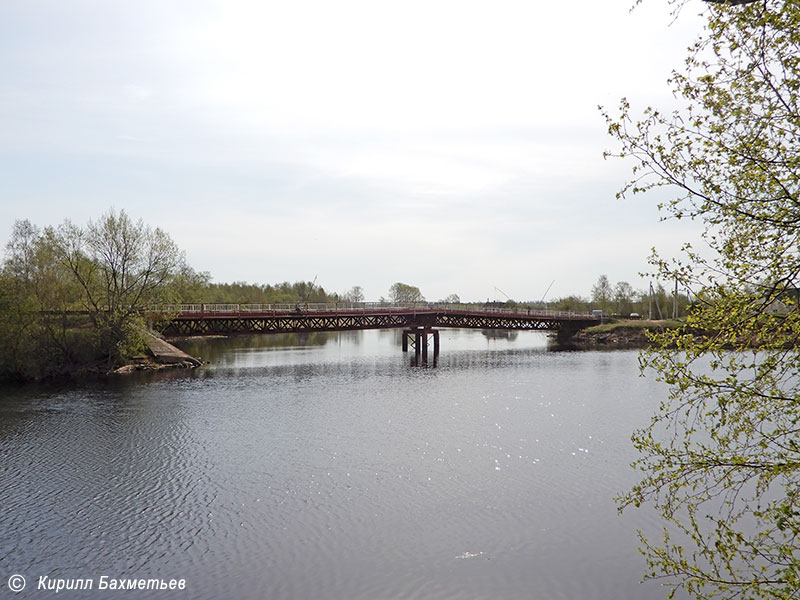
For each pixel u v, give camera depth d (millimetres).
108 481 26844
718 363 8977
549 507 23359
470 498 24453
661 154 9141
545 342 119062
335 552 19750
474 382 56938
